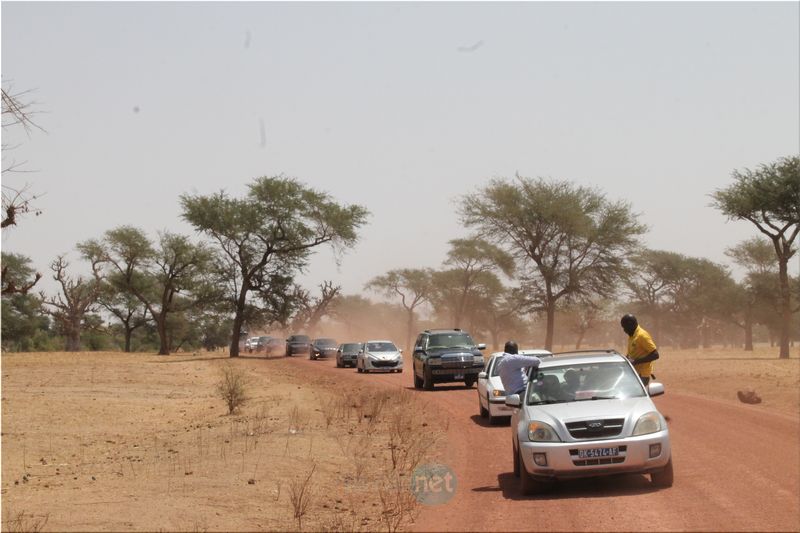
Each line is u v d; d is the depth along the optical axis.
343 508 10.77
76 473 13.84
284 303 71.31
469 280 92.81
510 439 16.47
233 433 18.56
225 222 67.38
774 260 83.62
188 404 27.89
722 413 20.06
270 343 75.50
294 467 13.67
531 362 12.46
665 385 30.70
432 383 29.55
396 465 13.92
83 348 106.31
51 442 18.12
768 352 71.12
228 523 9.77
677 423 18.05
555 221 58.47
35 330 97.06
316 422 20.48
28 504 10.86
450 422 19.73
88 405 25.94
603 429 10.71
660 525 8.73
